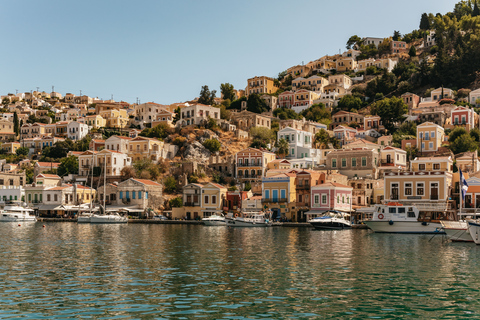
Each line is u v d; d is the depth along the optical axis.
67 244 71.81
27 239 79.81
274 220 129.00
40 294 38.12
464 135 171.75
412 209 95.94
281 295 38.16
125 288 40.22
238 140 194.75
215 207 140.75
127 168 166.12
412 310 34.28
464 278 44.81
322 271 48.16
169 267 50.25
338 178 135.25
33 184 159.12
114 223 130.88
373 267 50.62
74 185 157.75
